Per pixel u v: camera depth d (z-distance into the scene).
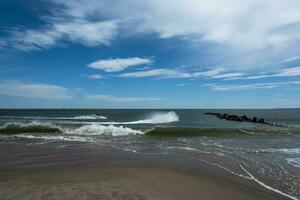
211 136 18.72
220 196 6.29
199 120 42.62
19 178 7.43
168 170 8.58
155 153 11.85
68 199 5.55
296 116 66.62
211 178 7.80
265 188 6.99
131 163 9.73
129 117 46.44
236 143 15.42
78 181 7.05
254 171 8.73
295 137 18.78
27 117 44.56
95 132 19.59
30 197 5.66
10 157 10.75
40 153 11.65
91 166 9.17
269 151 12.53
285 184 7.34
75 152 11.94
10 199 5.54
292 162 10.10
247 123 37.53
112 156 11.09
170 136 18.39
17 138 16.38
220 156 11.20
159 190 6.46
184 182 7.30
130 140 16.14
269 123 37.50
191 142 15.59
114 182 6.95
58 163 9.68
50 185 6.59
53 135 17.97
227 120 44.94
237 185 7.19
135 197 5.81
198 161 10.18
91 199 5.57
